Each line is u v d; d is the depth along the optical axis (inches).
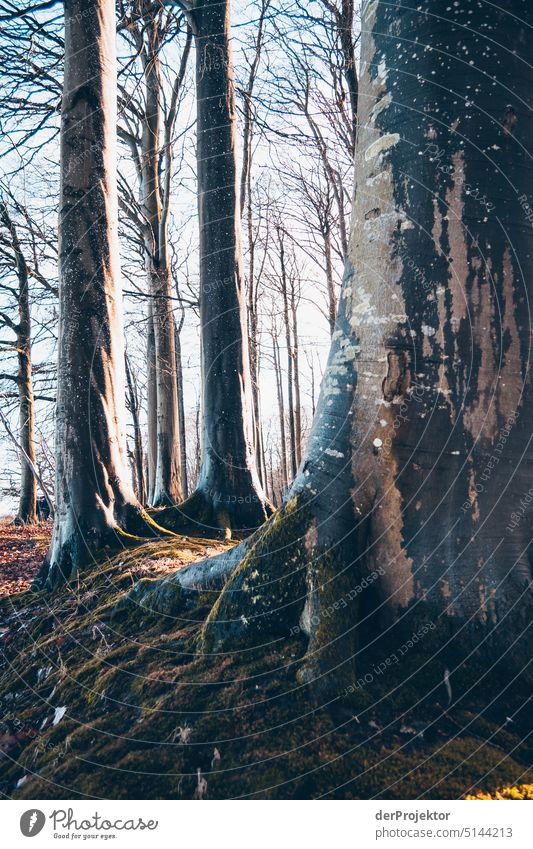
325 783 80.2
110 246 217.9
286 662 99.3
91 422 208.8
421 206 103.4
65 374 210.1
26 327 565.3
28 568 310.3
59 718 110.0
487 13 102.3
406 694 93.1
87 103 213.2
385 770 81.0
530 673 95.1
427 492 102.5
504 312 101.3
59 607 166.9
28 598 190.1
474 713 90.0
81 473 205.8
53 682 125.0
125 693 107.8
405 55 106.7
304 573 106.0
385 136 108.7
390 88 108.8
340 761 82.7
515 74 102.7
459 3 103.0
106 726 99.9
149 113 447.8
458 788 78.2
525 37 104.0
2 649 154.0
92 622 143.9
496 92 101.4
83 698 112.5
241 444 276.7
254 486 275.6
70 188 212.1
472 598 100.3
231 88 287.9
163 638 122.8
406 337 103.6
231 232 285.0
